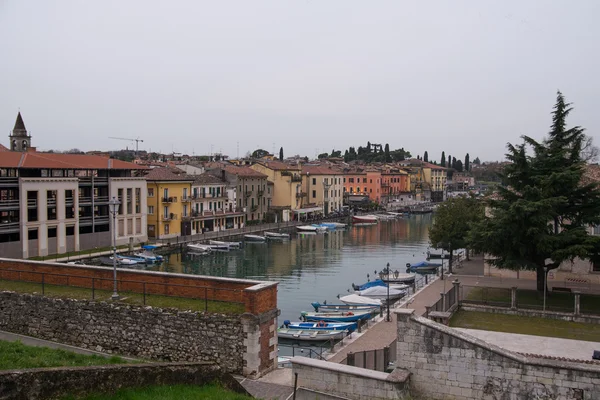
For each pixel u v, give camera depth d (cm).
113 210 3225
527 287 4409
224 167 11475
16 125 8556
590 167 5697
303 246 9131
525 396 1675
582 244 3628
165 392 1484
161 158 15838
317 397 1823
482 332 2670
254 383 2070
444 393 1784
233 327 2159
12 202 6353
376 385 1777
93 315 2397
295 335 3731
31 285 2734
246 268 6969
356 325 3897
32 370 1227
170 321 2256
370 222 13312
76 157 7744
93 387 1340
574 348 2381
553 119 4147
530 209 3591
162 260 7369
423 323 1814
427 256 7594
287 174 12612
